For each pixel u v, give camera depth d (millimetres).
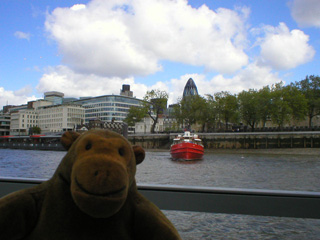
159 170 29219
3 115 158500
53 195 1507
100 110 122875
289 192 3006
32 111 149875
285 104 69000
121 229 1492
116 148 1501
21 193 1514
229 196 3094
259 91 74500
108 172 1339
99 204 1287
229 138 77562
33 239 1457
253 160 45906
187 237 4926
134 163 1606
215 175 25422
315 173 26219
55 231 1437
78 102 139125
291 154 62875
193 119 82562
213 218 6082
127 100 125312
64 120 131500
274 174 26297
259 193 3045
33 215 1482
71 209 1457
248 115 73938
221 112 79312
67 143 1628
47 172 24969
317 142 69188
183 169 30719
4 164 33125
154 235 1517
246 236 4980
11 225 1405
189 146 44906
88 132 1601
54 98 179750
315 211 2930
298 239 4719
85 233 1438
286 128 75812
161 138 85875
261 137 73812
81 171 1351
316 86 73375
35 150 85250
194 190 3172
